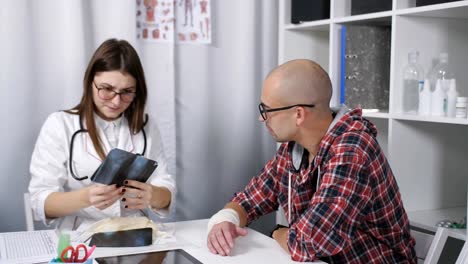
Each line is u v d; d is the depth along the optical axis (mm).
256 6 2668
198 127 2594
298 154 1500
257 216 1646
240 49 2650
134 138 1800
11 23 2164
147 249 1344
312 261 1301
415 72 2023
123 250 1329
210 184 2650
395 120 2025
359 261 1389
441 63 2018
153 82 2447
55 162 1688
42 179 1657
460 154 2191
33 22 2201
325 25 2348
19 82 2201
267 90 1420
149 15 2414
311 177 1441
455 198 2199
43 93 2248
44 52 2234
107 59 1642
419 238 1555
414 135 2072
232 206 1602
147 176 1526
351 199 1305
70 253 1105
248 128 2713
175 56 2514
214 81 2611
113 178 1450
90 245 1350
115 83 1636
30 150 2244
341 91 2230
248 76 2684
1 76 2174
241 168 2717
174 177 2535
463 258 1328
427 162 2109
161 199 1636
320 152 1395
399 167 2055
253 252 1364
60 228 1693
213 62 2600
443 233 1474
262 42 2717
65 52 2268
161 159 1871
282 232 1445
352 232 1330
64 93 2279
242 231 1441
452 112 1868
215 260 1288
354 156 1328
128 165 1445
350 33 2230
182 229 1589
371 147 1363
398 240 1432
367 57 2275
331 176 1326
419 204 2119
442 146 2141
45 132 1711
